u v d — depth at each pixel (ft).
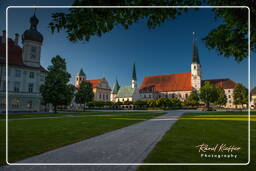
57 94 134.00
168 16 14.49
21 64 152.15
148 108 257.14
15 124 50.70
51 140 27.68
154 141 27.07
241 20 15.56
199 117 81.20
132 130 38.91
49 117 82.84
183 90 332.80
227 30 17.80
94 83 346.13
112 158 18.56
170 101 240.12
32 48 159.53
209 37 19.21
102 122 57.36
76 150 21.88
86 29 12.79
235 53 17.74
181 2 14.21
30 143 25.49
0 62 140.97
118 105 287.07
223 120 62.90
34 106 155.84
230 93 334.03
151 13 14.05
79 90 211.20
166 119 69.00
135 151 21.29
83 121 61.11
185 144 24.00
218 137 28.89
